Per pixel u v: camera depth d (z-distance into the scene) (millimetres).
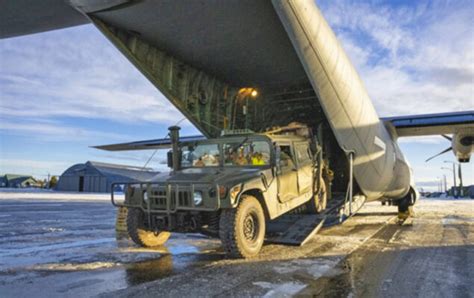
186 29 6234
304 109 8758
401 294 3525
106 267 4727
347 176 8727
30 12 5906
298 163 6512
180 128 6734
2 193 32750
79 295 3539
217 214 5355
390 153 9117
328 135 8664
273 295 3512
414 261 5000
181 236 7418
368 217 11695
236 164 6031
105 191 43906
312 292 3605
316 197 7062
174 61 7379
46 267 4738
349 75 6438
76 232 8219
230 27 6152
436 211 14695
